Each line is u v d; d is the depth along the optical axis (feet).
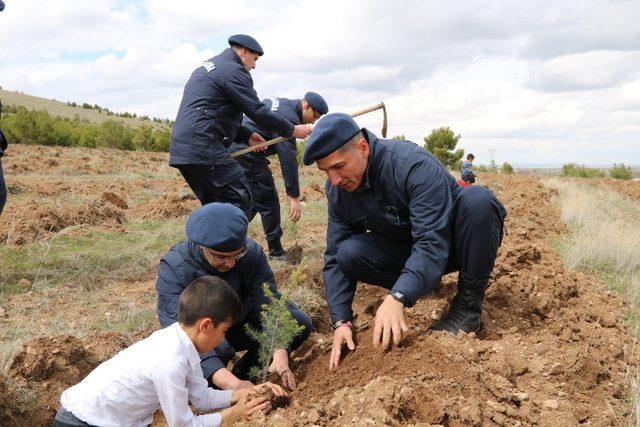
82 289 16.92
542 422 8.95
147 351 8.11
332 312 11.66
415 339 10.46
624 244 19.88
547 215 29.53
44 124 83.82
